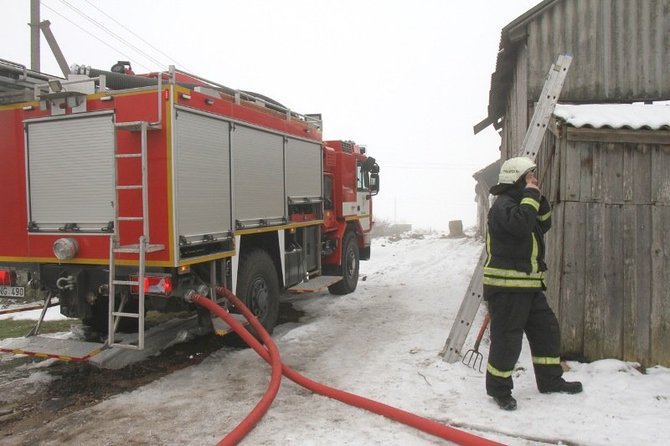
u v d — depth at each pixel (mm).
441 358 5316
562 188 5059
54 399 4531
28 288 5410
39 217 5254
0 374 5191
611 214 4992
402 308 8062
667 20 6551
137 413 4180
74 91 5012
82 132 5016
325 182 8727
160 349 5992
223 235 5520
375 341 6176
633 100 6625
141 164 4754
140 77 5781
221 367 5332
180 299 5340
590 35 6652
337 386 4695
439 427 3623
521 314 4062
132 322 5660
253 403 4371
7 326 7223
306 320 7484
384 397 4379
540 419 3846
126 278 4961
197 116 5070
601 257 5004
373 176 11023
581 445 3465
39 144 5211
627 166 4965
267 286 6516
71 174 5078
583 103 6703
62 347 4691
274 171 6695
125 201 4852
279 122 6828
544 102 5027
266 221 6445
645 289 4934
